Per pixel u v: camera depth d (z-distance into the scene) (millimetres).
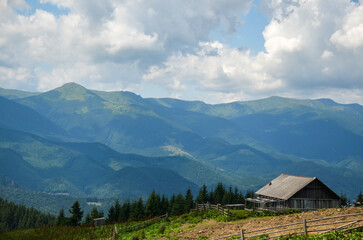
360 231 20500
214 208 49344
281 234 24562
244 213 42344
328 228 22781
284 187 59938
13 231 61875
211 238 29562
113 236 46750
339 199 57500
